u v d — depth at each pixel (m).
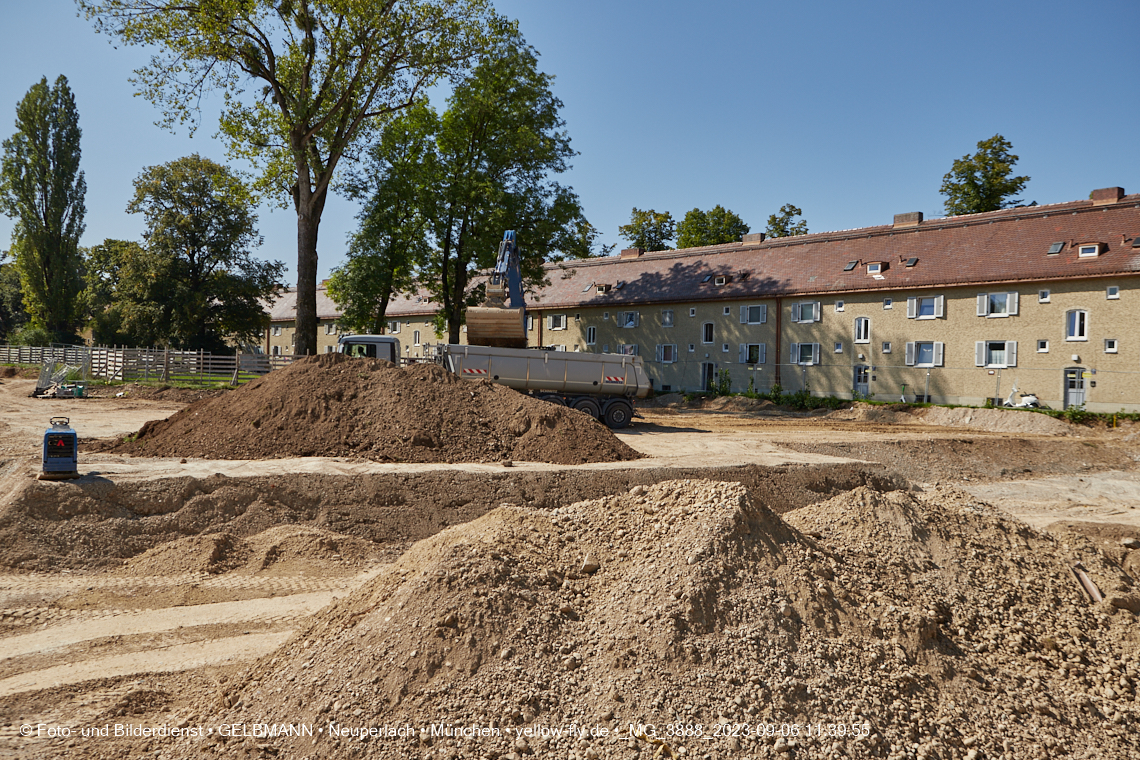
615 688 4.80
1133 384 24.67
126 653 6.49
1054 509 14.92
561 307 42.09
